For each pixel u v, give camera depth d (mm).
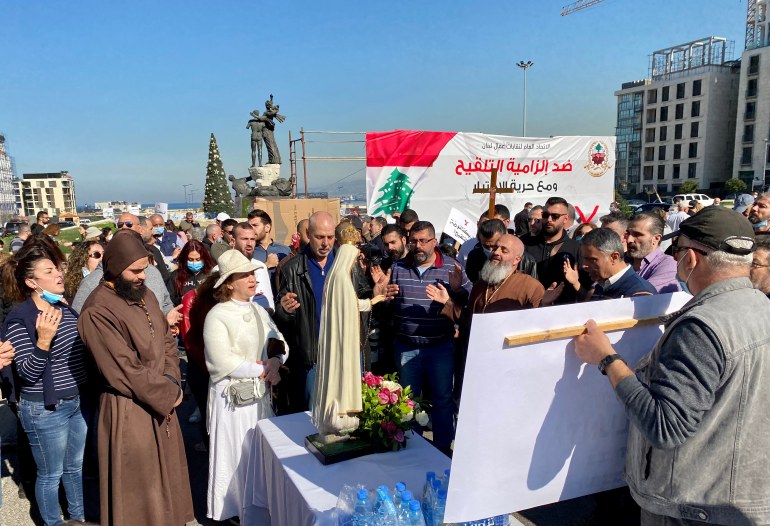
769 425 1459
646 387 1465
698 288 1610
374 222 7730
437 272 3795
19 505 3418
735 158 65688
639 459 1638
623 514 2889
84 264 4203
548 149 9969
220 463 2975
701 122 68250
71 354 2959
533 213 5746
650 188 76125
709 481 1474
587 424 1726
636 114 77938
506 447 1604
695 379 1392
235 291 3023
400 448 2531
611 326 1654
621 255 2859
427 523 1983
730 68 67625
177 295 4605
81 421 3055
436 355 3750
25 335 2830
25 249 2980
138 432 2678
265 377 2994
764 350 1438
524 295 3336
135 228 6215
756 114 62969
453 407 3967
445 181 9305
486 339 1479
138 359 2713
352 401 2260
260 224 5578
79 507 3113
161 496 2793
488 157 9523
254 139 11906
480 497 1606
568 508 3316
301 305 3572
